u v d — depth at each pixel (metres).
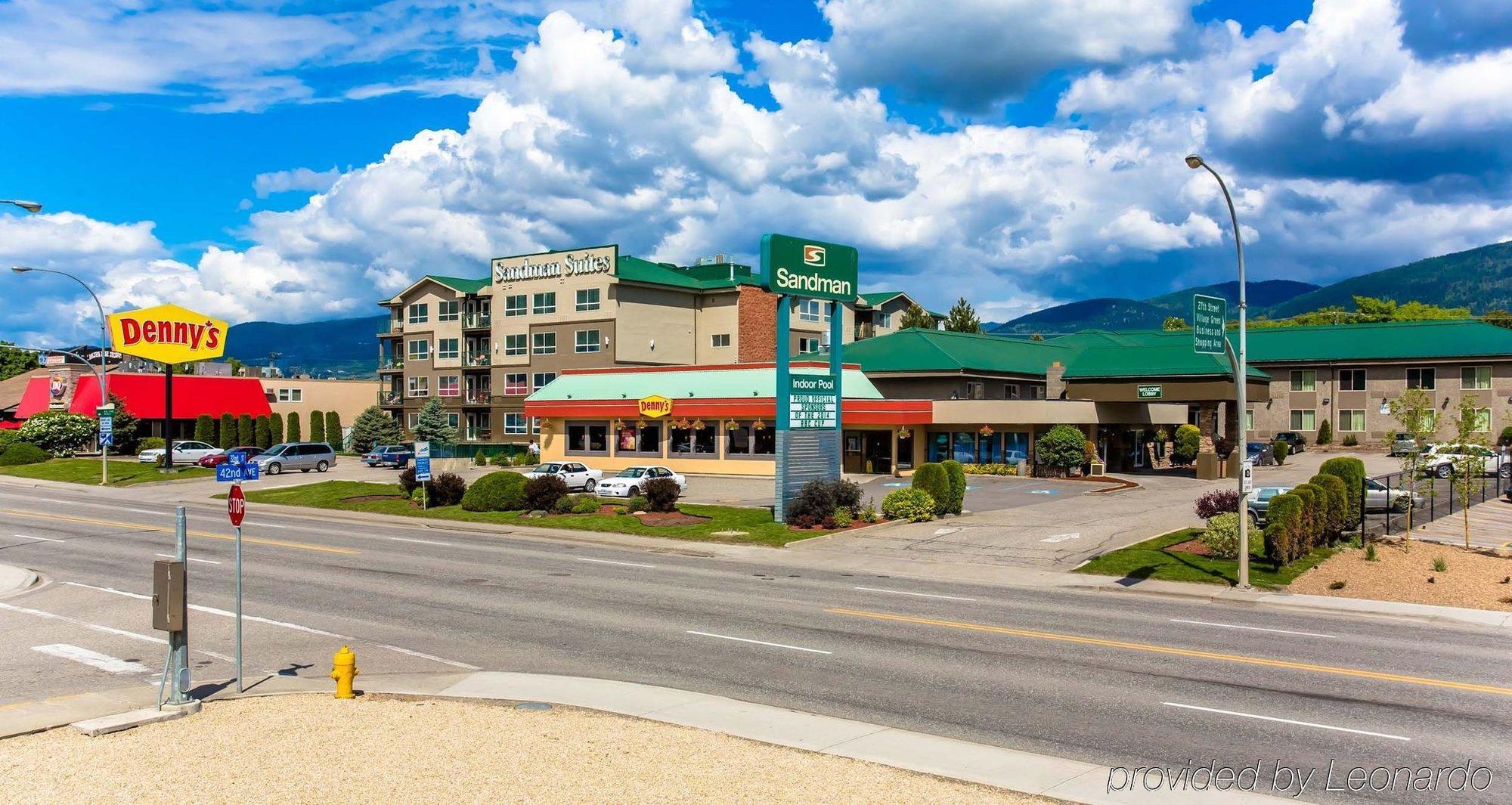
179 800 9.31
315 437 91.62
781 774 10.20
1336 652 16.80
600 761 10.54
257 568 26.39
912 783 10.03
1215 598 22.50
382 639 17.62
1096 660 15.99
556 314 78.56
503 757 10.64
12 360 124.88
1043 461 55.22
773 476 53.97
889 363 61.88
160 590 12.59
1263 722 12.55
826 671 15.14
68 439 69.88
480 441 83.44
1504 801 9.91
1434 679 14.86
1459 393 71.38
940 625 18.95
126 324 58.28
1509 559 26.16
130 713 12.39
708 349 80.44
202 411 84.75
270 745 11.07
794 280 35.41
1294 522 25.83
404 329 89.88
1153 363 60.62
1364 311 114.44
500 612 20.11
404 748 10.99
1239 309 23.55
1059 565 27.31
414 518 39.78
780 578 25.33
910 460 57.28
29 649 17.02
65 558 28.55
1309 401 76.44
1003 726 12.30
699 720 12.41
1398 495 37.47
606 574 25.64
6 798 9.34
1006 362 64.44
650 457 57.78
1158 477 57.16
